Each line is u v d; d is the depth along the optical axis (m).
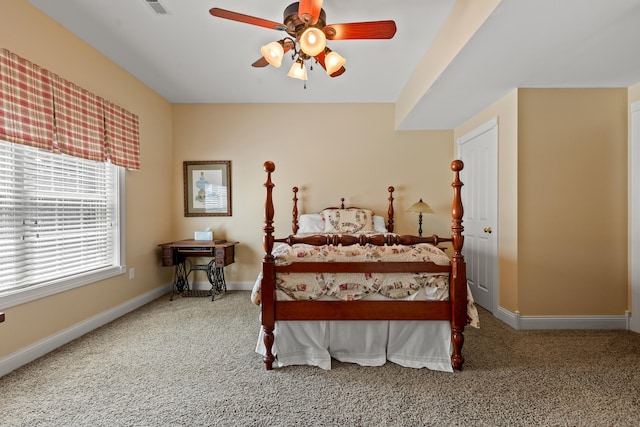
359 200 4.00
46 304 2.19
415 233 4.00
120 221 2.99
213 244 3.55
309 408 1.55
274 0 2.06
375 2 2.06
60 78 2.25
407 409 1.55
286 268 1.97
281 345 2.00
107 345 2.30
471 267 3.50
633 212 2.60
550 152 2.64
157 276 3.65
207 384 1.77
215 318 2.91
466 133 3.63
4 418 1.48
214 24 2.32
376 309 1.97
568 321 2.65
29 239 2.13
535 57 2.10
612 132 2.63
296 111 4.00
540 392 1.69
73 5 2.09
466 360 2.06
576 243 2.65
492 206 3.03
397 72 3.11
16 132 1.91
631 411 1.53
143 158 3.38
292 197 4.00
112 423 1.45
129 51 2.71
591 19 1.66
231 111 4.00
